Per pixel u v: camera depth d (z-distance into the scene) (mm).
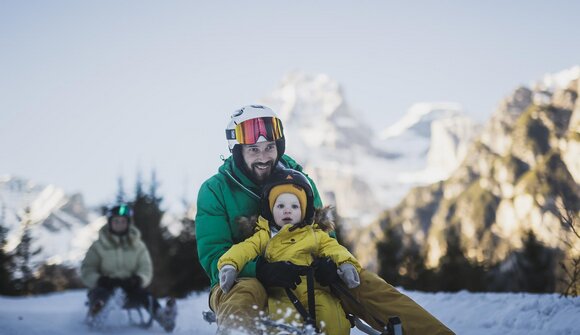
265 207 4281
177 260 24453
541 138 142375
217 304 4113
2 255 26531
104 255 8711
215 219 4410
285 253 4133
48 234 31609
